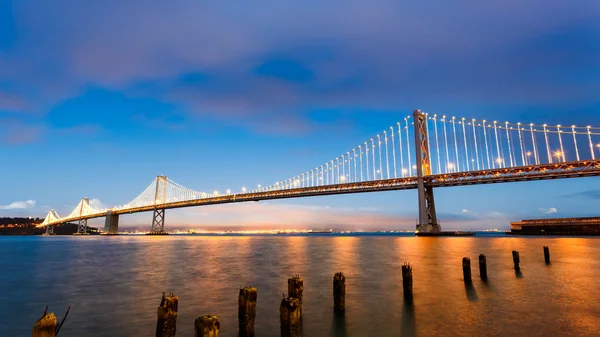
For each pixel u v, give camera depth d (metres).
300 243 55.34
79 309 10.75
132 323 9.26
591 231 68.06
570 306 10.09
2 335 8.60
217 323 5.47
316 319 9.20
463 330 8.16
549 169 61.38
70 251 37.97
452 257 25.48
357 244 49.38
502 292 12.03
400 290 12.88
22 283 15.66
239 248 41.06
